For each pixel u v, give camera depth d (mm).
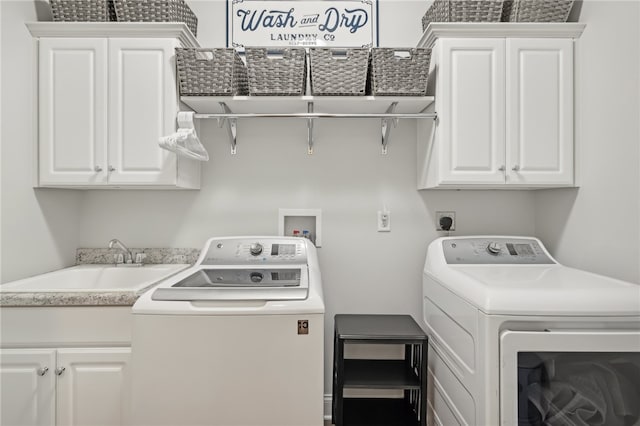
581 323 1188
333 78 1764
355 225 2139
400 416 1855
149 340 1280
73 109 1752
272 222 2131
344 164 2135
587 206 1733
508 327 1194
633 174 1489
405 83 1758
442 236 2148
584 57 1751
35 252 1772
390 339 1696
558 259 1955
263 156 2127
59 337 1463
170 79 1744
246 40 2154
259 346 1298
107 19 1768
